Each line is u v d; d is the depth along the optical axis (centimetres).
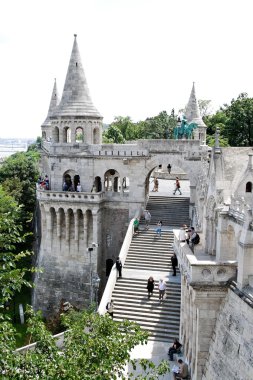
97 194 5641
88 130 5981
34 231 8156
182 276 3594
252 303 2412
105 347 1858
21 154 13275
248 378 2383
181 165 5644
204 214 3650
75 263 5897
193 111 7531
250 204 2798
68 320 2170
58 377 1644
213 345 2858
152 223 5631
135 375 3177
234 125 8900
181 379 3097
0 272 2269
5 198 5041
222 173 3306
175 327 3903
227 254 3053
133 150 5769
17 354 1775
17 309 6050
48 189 6231
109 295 4234
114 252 6047
